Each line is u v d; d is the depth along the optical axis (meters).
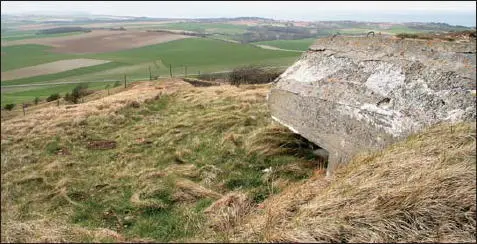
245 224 4.33
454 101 5.00
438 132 4.82
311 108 6.95
